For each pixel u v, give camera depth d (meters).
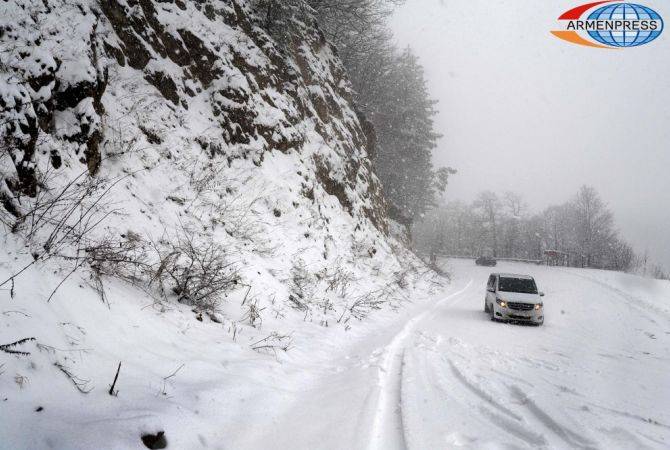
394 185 38.34
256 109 13.41
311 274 11.22
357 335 8.93
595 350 9.10
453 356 7.53
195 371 4.38
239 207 10.52
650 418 4.81
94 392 3.28
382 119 35.94
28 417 2.67
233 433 3.55
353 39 30.03
